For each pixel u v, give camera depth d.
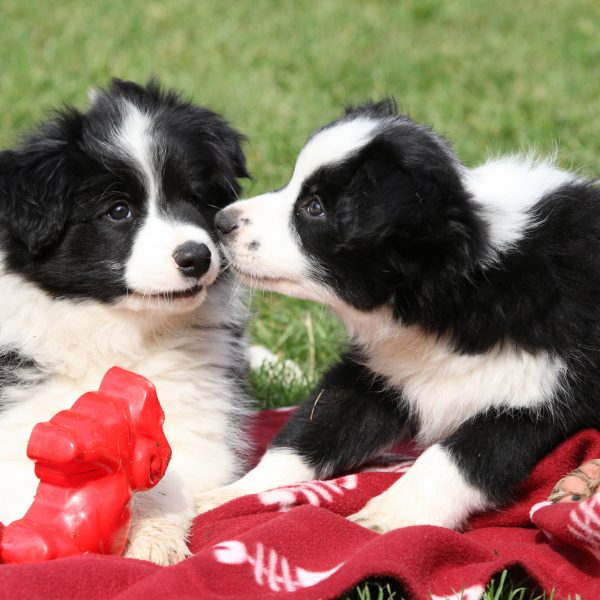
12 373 5.60
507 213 5.41
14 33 16.59
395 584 4.27
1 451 5.30
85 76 14.74
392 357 5.83
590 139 12.06
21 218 5.62
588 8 18.19
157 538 4.81
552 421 5.35
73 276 5.67
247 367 6.93
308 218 5.60
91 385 5.75
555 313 5.31
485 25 17.58
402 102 13.68
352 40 16.64
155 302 5.66
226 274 6.22
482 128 12.47
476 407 5.52
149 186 5.86
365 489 5.55
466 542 4.49
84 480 4.45
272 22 17.72
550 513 4.75
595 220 5.55
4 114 13.06
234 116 13.12
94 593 4.09
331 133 5.59
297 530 4.57
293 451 5.93
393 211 5.10
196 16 17.98
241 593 4.22
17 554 4.37
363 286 5.48
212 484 5.71
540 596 4.44
